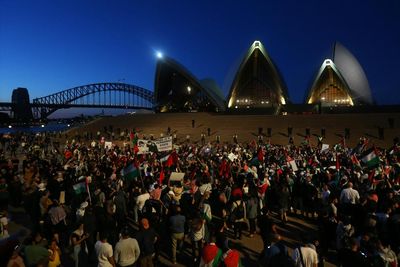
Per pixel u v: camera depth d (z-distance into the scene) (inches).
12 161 843.4
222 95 3602.4
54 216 398.6
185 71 3216.0
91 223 373.4
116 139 1995.6
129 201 522.0
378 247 296.7
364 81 3341.5
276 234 281.1
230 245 400.8
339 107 2711.6
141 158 765.9
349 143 1620.3
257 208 471.5
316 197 522.6
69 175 611.8
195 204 441.4
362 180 551.5
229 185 525.3
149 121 2373.3
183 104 3518.7
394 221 349.1
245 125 2031.3
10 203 648.4
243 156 960.3
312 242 296.5
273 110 2815.0
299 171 614.5
